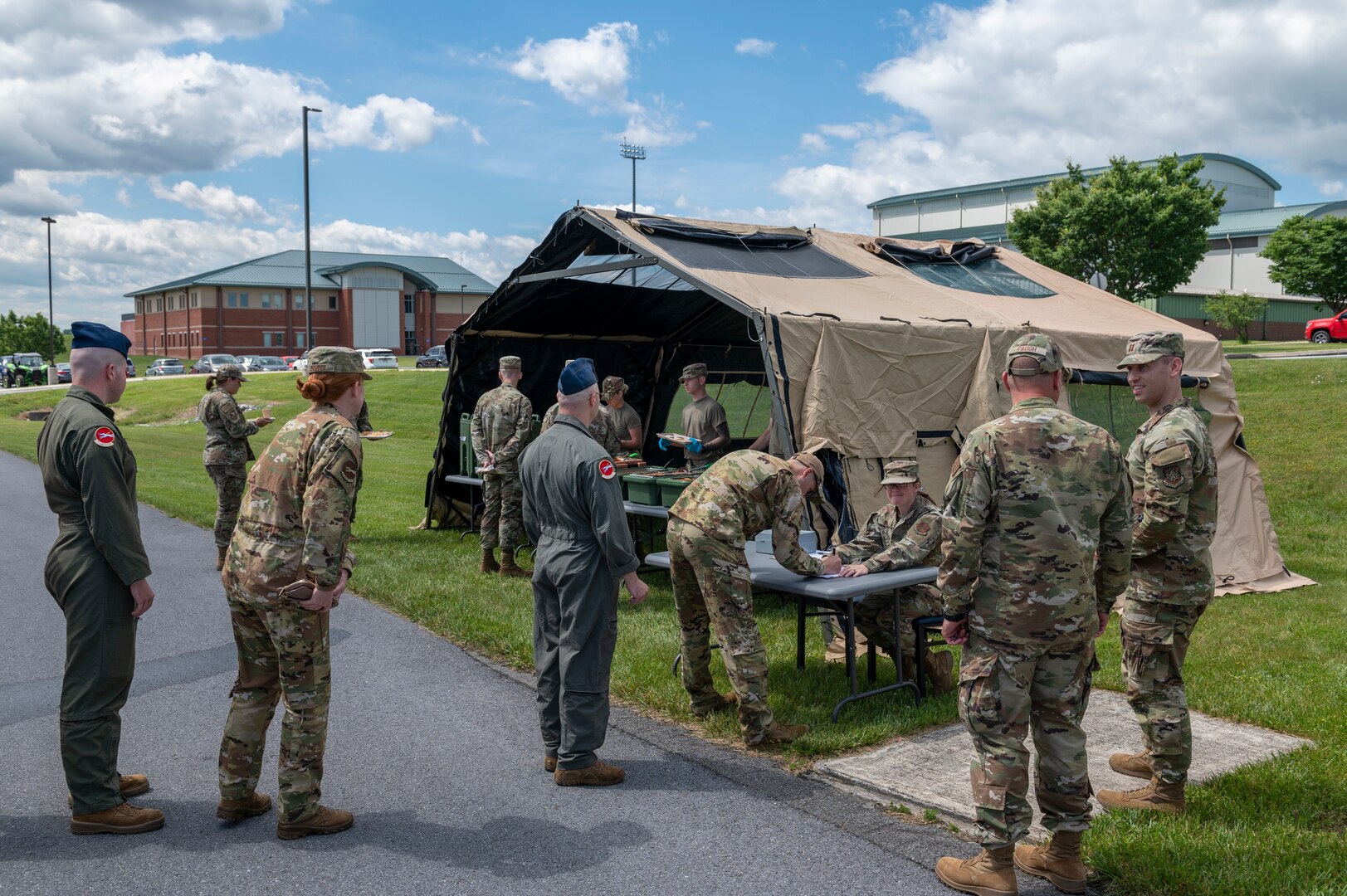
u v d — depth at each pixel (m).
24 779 4.60
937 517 5.68
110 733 4.03
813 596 5.12
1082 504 3.49
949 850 3.90
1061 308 10.23
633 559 4.46
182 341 86.81
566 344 12.72
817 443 7.40
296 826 3.97
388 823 4.15
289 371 50.53
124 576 3.90
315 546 3.69
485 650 6.78
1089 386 9.12
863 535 6.09
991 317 9.00
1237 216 70.06
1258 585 8.94
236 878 3.67
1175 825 4.03
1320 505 12.37
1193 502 4.11
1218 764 4.76
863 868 3.76
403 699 5.80
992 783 3.49
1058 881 3.59
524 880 3.67
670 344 13.65
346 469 3.78
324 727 4.02
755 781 4.61
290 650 3.87
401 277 87.06
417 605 7.80
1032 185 72.06
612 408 9.95
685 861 3.81
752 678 4.92
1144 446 4.13
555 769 4.66
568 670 4.48
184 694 5.84
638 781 4.61
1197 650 6.71
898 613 5.58
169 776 4.64
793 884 3.64
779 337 7.46
